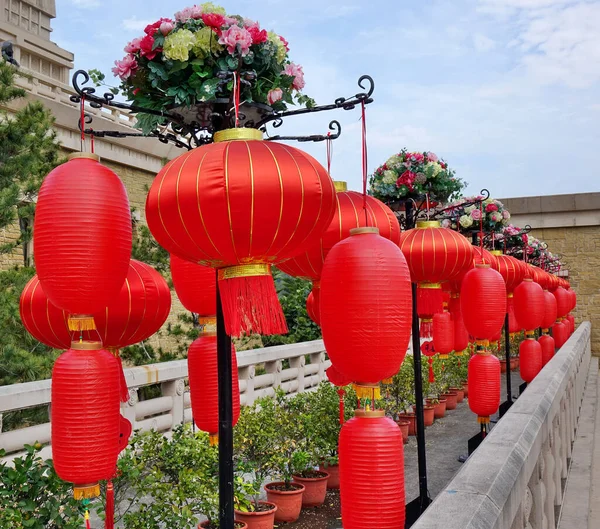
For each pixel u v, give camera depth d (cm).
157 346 1258
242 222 290
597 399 1383
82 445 313
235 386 435
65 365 317
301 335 1487
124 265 318
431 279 599
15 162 738
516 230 1247
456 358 1303
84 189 304
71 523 419
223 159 291
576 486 672
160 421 770
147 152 1267
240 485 523
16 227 1006
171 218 300
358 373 313
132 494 616
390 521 301
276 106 364
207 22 323
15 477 405
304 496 618
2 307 711
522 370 1027
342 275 312
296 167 296
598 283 2397
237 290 317
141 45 326
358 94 346
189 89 335
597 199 2373
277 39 344
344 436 312
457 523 225
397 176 654
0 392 570
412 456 877
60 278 301
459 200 968
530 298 998
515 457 313
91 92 338
